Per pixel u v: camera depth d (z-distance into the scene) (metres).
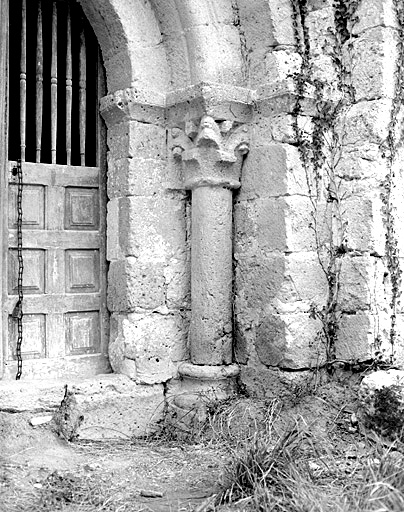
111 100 5.63
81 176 5.73
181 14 5.58
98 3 5.57
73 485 4.31
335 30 5.64
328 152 5.61
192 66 5.59
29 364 5.46
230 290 5.70
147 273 5.60
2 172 5.34
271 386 5.51
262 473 4.07
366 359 5.38
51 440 5.05
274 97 5.49
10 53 5.56
